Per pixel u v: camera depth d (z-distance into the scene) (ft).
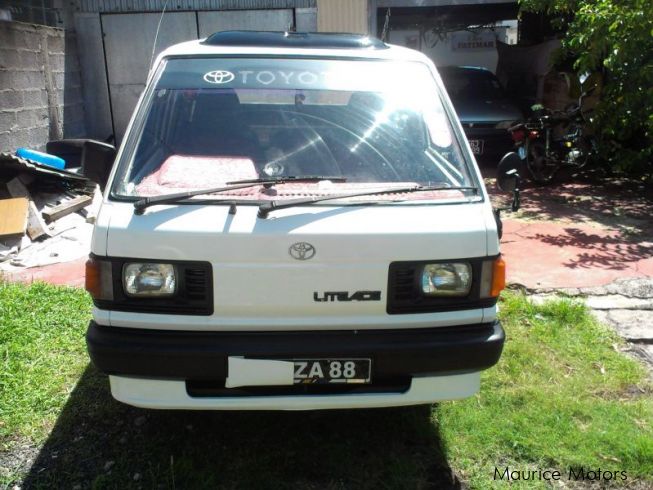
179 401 8.32
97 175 10.21
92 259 8.13
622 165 27.20
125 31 31.94
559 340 13.37
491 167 31.91
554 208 24.41
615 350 13.16
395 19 50.60
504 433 10.17
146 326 8.13
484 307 8.63
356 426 10.39
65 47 29.89
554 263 18.19
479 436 10.12
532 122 27.35
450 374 8.61
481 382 11.69
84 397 11.04
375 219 8.28
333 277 8.08
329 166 9.75
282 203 8.19
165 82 10.59
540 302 15.33
